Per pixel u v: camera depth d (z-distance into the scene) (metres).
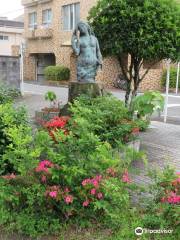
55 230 3.79
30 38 28.75
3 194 3.69
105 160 3.79
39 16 27.58
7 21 35.59
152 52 7.70
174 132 9.02
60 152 3.85
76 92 7.74
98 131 5.53
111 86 22.91
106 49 8.12
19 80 16.28
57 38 25.39
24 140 3.89
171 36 7.62
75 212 3.83
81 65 7.82
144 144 7.68
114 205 3.92
